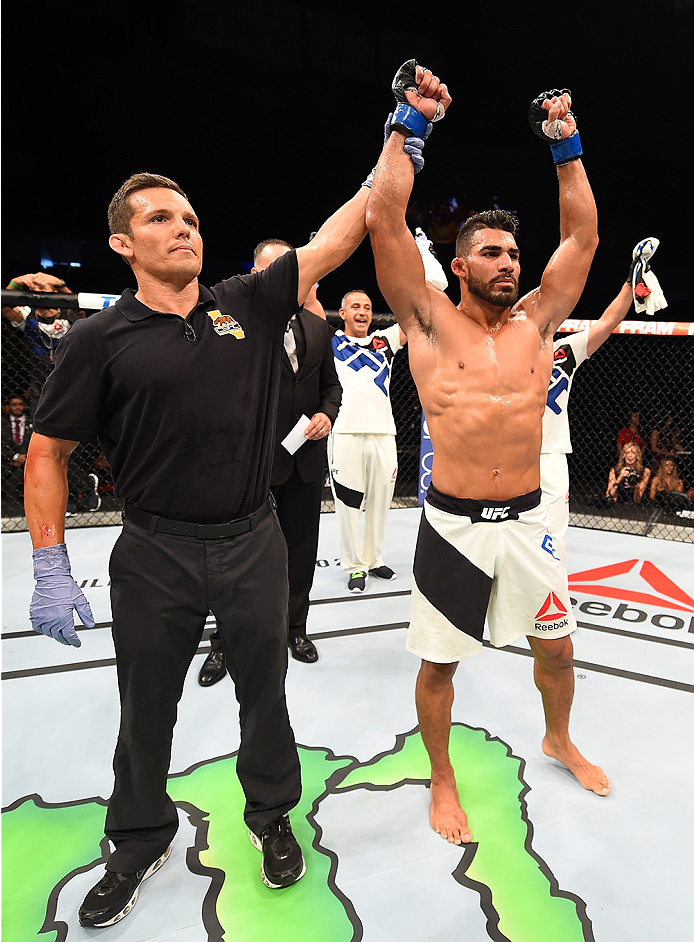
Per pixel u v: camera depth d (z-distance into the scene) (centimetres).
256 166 883
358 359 340
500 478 159
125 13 766
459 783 184
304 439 235
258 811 153
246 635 141
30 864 157
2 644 278
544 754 196
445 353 160
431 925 138
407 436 602
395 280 157
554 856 157
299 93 848
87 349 127
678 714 217
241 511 140
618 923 137
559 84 770
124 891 143
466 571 161
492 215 159
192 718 220
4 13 736
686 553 399
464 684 238
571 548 412
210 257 913
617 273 790
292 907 144
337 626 293
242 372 136
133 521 137
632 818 169
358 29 821
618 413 583
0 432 494
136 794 144
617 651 263
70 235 844
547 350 167
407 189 147
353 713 221
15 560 393
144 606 135
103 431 136
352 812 174
